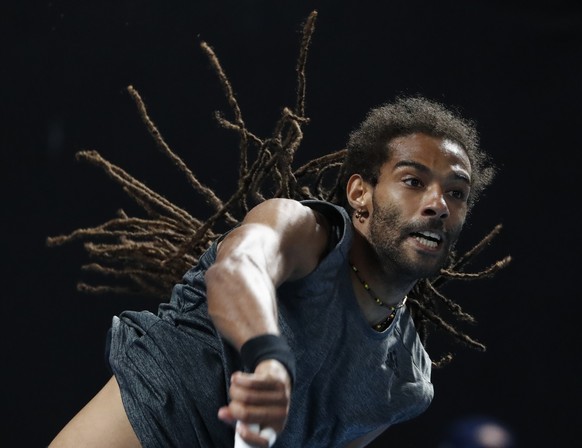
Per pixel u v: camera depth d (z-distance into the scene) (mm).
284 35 18016
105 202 17469
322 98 17906
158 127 17719
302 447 6918
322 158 7750
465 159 6648
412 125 6672
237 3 18094
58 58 17984
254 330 5141
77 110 17828
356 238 6699
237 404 4773
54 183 17578
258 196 7926
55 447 6707
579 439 16625
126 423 6676
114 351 6938
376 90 18000
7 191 17578
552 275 17234
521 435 16703
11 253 17375
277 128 7715
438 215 6457
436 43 18234
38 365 17109
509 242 17406
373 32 18188
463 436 16578
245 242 5734
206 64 17891
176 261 7945
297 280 6305
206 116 17734
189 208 17438
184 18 18062
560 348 16969
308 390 6672
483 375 16891
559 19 18250
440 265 6609
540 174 17734
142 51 17984
